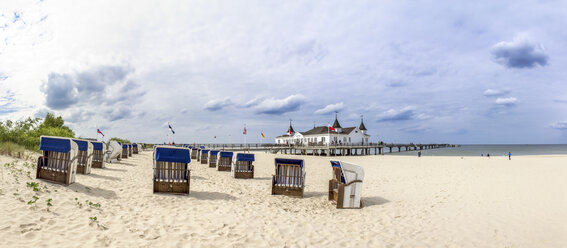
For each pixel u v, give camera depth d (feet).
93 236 18.11
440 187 46.26
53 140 30.83
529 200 35.45
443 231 24.61
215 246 18.97
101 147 53.01
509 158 135.85
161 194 32.37
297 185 39.60
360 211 31.53
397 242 21.86
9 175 28.45
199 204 29.66
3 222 17.44
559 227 25.29
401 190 44.14
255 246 19.69
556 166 85.66
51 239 16.63
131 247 17.30
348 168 33.37
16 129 58.49
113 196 29.45
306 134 233.35
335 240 21.89
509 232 24.26
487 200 35.99
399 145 309.42
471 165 93.30
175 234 20.40
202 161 85.35
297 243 20.84
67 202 24.02
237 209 28.96
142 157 100.83
